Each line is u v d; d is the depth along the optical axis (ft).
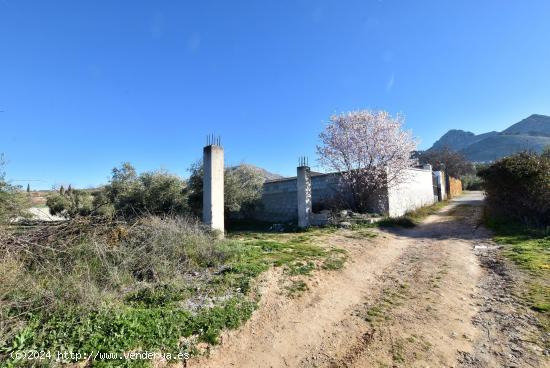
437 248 30.76
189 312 14.83
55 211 42.96
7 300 13.01
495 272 22.48
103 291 15.87
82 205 41.83
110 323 12.96
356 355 13.07
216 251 23.80
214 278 19.34
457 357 12.67
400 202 55.21
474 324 15.28
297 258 24.61
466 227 41.42
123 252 19.51
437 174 85.35
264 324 15.25
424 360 12.51
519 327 14.48
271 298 17.67
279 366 12.48
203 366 12.09
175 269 20.27
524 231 33.35
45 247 16.51
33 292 13.69
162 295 16.53
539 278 19.89
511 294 18.17
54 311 13.20
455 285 20.44
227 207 47.29
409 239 36.04
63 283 14.93
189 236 24.13
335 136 53.26
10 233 16.37
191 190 44.57
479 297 18.47
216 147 35.17
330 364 12.55
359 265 25.05
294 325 15.43
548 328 14.10
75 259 17.63
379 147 50.14
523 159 38.60
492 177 40.55
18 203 21.26
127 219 25.52
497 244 30.35
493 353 12.78
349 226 41.11
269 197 57.21
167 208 40.81
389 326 15.31
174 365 11.83
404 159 51.88
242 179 52.75
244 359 12.75
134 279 18.67
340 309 17.48
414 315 16.35
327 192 55.26
